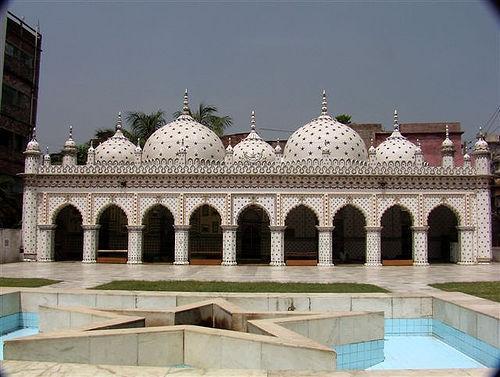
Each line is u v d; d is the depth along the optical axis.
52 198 22.16
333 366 5.97
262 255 24.78
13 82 28.20
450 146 23.89
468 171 21.92
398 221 25.02
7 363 4.81
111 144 26.48
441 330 9.72
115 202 21.98
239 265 21.38
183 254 21.55
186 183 21.83
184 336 7.03
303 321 8.01
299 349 6.11
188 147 24.56
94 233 22.00
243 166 21.72
